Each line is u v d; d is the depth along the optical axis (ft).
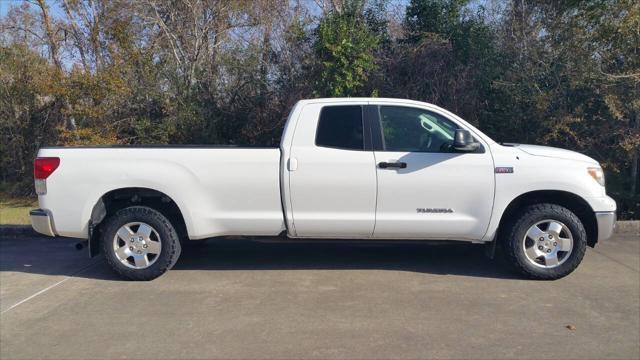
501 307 18.03
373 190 20.39
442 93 38.86
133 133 42.16
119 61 39.91
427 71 39.27
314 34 40.34
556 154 20.59
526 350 14.90
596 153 33.40
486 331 16.14
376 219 20.52
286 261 23.80
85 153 21.07
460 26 40.83
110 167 20.93
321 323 16.84
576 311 17.66
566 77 33.53
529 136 34.99
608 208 20.42
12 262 24.72
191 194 20.81
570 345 15.20
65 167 21.01
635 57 30.73
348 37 37.93
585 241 20.35
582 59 32.19
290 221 20.67
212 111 41.88
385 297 19.06
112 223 21.09
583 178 20.31
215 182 20.75
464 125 20.79
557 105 33.55
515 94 34.50
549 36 34.88
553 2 35.88
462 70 39.04
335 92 37.86
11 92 42.70
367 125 20.79
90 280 21.70
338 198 20.49
